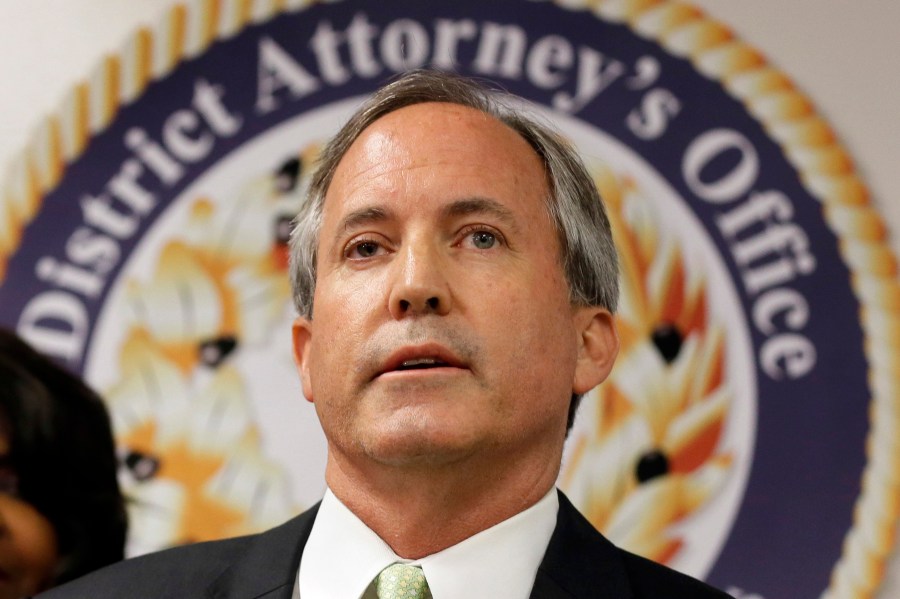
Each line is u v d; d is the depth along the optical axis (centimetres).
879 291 411
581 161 281
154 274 431
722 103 428
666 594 255
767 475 405
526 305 245
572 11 436
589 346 275
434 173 251
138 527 412
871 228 416
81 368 425
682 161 426
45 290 430
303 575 251
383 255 250
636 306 419
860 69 427
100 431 395
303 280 281
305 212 283
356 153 263
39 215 436
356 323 241
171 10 447
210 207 436
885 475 401
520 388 241
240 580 253
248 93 442
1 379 381
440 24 440
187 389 423
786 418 408
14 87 445
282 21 445
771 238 418
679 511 406
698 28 432
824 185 420
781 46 430
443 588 241
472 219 249
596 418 413
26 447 377
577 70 433
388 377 235
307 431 420
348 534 250
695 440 409
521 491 249
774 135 425
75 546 379
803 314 413
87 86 444
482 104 278
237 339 427
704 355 414
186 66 444
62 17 448
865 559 397
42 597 257
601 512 407
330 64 442
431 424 232
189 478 417
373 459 240
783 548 401
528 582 246
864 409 405
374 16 443
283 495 417
